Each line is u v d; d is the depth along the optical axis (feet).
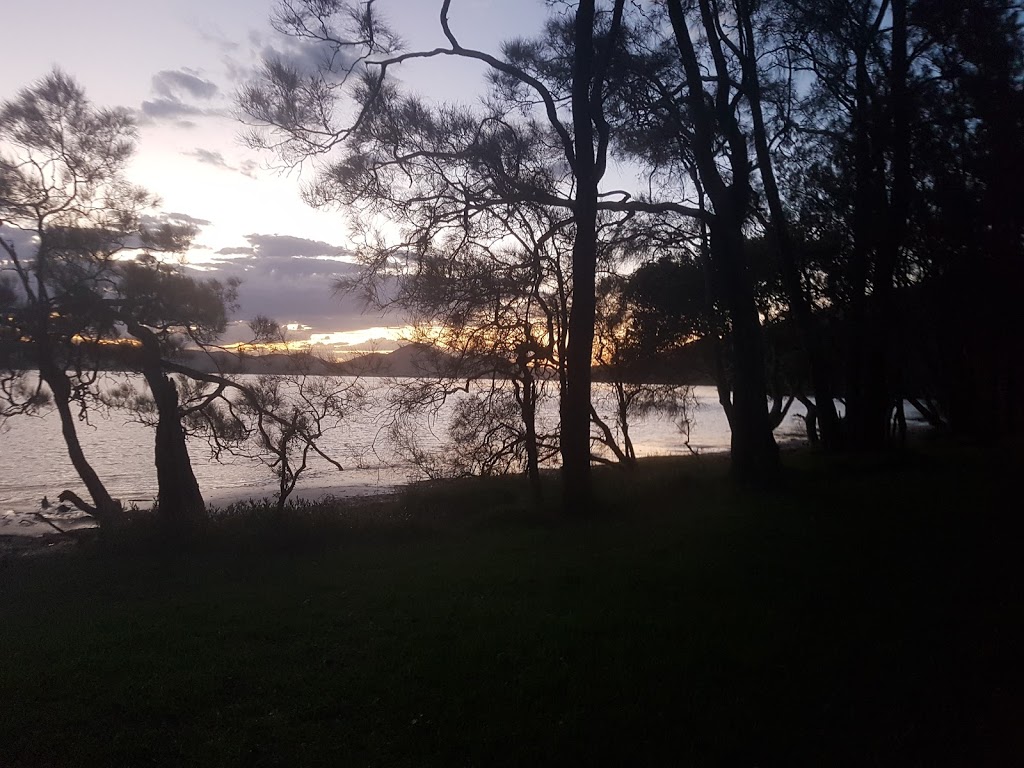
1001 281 52.47
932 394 111.34
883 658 19.57
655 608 24.58
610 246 60.29
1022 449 69.77
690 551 33.12
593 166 48.96
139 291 65.98
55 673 20.47
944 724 16.15
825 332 72.79
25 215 64.13
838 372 90.89
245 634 23.70
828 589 25.90
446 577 30.71
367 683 18.99
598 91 48.60
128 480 120.16
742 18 62.80
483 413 63.52
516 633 22.41
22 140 64.18
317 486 101.45
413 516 49.47
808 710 16.92
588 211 48.70
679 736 15.83
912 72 58.03
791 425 181.27
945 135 53.72
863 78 61.82
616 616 23.70
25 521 87.71
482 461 64.49
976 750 15.17
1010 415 97.25
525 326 57.88
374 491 92.07
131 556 40.42
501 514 47.60
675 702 17.38
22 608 29.81
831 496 47.42
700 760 14.88
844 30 61.05
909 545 31.96
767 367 104.58
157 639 23.41
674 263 75.61
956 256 53.57
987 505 40.40
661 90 55.98
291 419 56.24
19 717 17.63
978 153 51.31
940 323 61.98
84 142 66.13
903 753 15.10
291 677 19.61
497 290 54.85
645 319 77.15
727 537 35.91
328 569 34.17
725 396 79.05
